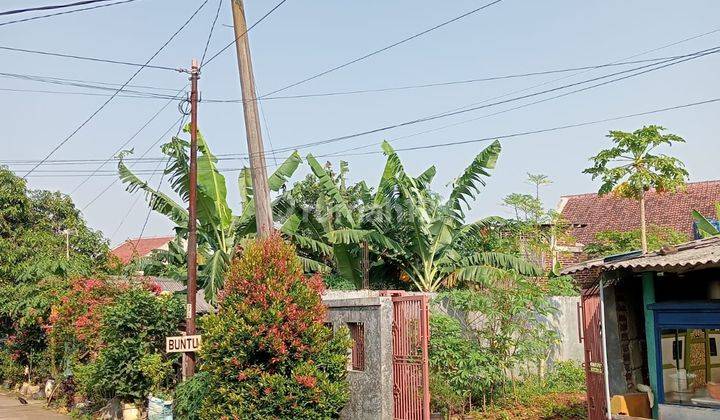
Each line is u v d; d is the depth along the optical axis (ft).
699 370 31.01
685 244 34.76
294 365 39.27
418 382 37.35
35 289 74.43
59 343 65.36
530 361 51.37
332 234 59.98
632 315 35.12
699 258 28.19
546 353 52.60
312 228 67.67
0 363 85.76
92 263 87.04
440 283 61.67
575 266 32.96
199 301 72.43
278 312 39.14
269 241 41.75
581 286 35.86
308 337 39.73
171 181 58.95
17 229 96.89
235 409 38.52
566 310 58.23
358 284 65.36
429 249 60.95
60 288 71.87
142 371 51.16
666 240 75.10
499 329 47.93
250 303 39.81
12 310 75.20
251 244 42.45
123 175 61.00
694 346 31.30
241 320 39.14
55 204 105.19
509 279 50.55
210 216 59.77
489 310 46.50
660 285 33.19
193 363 48.44
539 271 59.16
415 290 63.98
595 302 36.19
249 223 62.23
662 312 31.96
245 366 39.29
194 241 50.49
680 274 33.65
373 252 64.69
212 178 58.90
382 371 38.65
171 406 47.32
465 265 60.75
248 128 47.21
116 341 52.26
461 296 48.26
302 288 40.52
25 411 63.72
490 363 45.24
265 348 38.93
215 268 53.57
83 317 57.52
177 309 54.85
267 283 39.83
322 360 39.73
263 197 46.29
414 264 63.05
